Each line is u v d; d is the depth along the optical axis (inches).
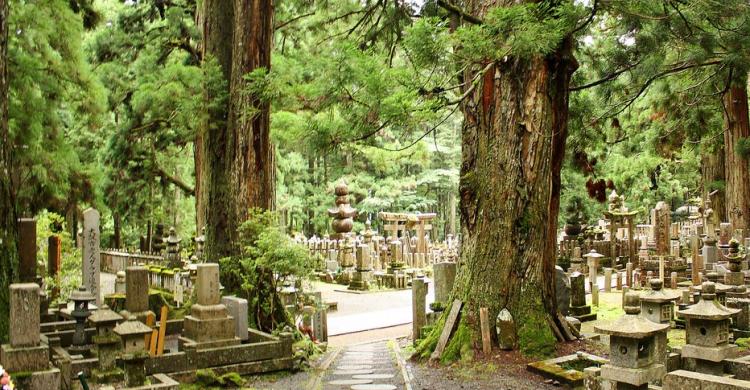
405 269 1024.9
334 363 444.1
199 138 850.1
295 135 363.6
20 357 257.1
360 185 1736.0
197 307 414.6
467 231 409.1
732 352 293.6
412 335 553.3
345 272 1032.8
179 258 798.5
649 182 1440.7
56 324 433.1
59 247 636.7
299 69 406.3
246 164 549.0
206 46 600.7
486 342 382.0
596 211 1489.9
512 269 391.9
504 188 394.3
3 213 327.6
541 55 362.3
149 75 834.8
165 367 370.9
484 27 321.4
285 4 831.1
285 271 511.8
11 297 259.6
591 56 569.6
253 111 457.1
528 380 340.5
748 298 474.0
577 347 390.6
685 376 212.7
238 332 450.9
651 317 337.1
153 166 1011.3
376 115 341.4
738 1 451.8
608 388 240.8
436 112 318.0
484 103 400.5
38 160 691.4
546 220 399.2
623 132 933.2
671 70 590.9
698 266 761.6
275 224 531.5
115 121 1121.4
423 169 1835.6
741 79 593.6
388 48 569.6
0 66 336.2
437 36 319.6
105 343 330.3
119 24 945.5
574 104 569.9
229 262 535.8
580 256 963.3
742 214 829.2
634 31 523.5
